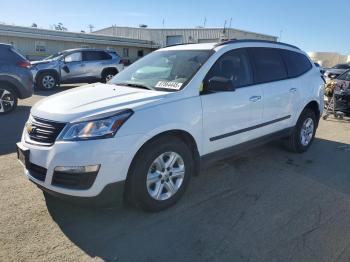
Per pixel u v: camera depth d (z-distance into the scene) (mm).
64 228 3379
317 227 3527
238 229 3453
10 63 8820
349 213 3852
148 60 4895
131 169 3447
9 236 3211
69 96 3865
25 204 3805
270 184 4594
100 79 16500
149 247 3125
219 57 4324
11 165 4957
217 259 2979
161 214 3705
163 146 3600
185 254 3037
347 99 9023
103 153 3193
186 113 3771
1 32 22719
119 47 32438
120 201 3775
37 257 2934
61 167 3211
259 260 2975
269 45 5266
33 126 3518
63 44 27078
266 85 4902
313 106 6090
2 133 6887
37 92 14211
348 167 5371
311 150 6238
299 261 2975
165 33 39125
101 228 3404
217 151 4285
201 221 3588
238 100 4395
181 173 3850
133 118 3361
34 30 24500
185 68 4199
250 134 4715
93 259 2939
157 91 3869
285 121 5371
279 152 5992
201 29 37438
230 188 4430
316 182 4715
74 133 3223
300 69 5777
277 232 3414
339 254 3084
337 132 7824
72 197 3262
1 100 8859
